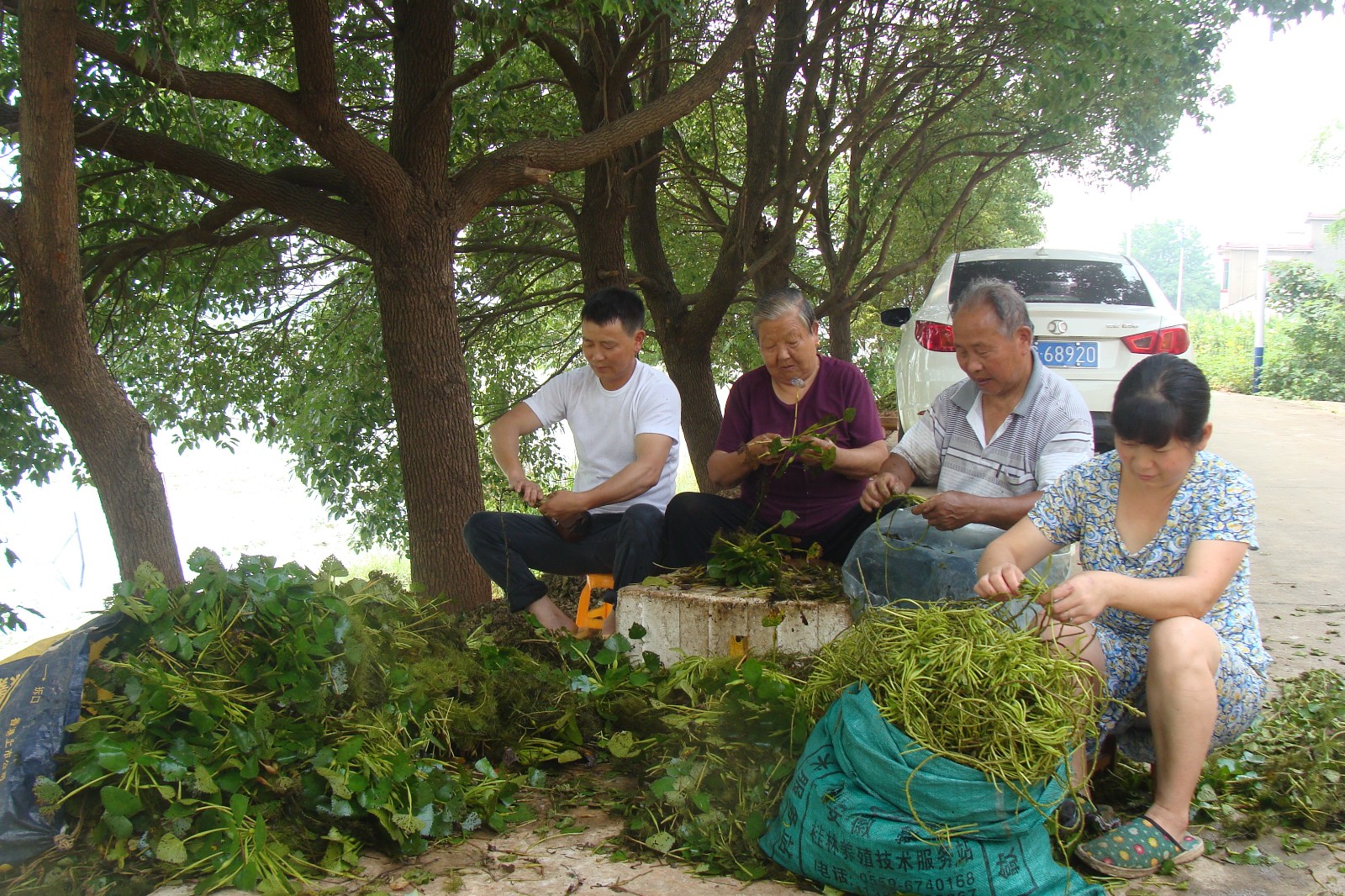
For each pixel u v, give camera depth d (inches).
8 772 95.0
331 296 372.8
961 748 85.5
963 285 293.7
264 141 281.0
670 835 100.6
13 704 99.5
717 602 139.4
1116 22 285.6
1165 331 268.4
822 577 149.3
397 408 201.3
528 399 175.3
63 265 155.5
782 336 155.1
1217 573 96.6
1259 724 128.0
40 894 90.4
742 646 138.7
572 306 436.5
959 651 88.4
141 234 245.8
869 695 90.6
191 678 106.2
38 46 141.7
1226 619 103.0
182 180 240.1
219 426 352.2
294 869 93.7
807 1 339.0
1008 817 84.4
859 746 87.7
